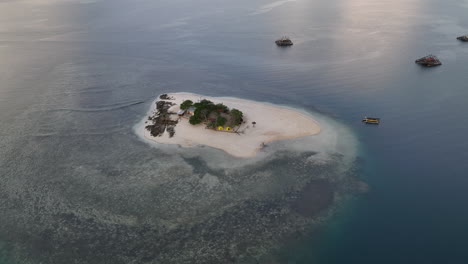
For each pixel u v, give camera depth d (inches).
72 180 3024.1
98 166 3225.9
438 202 2640.3
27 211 2664.9
